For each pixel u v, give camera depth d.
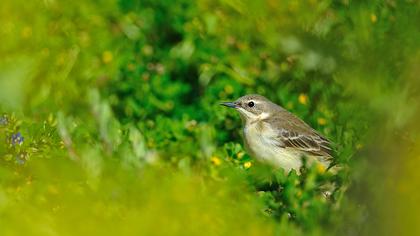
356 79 12.98
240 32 16.97
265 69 16.44
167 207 9.89
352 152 11.76
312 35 15.66
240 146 15.03
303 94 15.90
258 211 11.12
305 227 10.91
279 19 16.55
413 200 9.34
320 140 14.92
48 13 18.02
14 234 9.80
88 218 9.63
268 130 14.91
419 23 13.16
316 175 11.48
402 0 13.54
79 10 18.09
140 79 16.67
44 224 9.80
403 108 11.57
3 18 17.88
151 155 14.02
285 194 11.28
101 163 12.29
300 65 15.86
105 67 17.02
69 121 14.48
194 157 14.38
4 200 10.87
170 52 17.12
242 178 11.62
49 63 17.08
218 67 16.58
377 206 9.66
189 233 9.80
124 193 10.73
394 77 12.52
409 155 9.96
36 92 16.42
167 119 15.12
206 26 17.16
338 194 11.03
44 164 11.84
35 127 13.12
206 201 10.58
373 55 13.09
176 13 17.67
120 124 15.22
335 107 14.95
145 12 17.94
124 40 17.66
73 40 17.62
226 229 10.31
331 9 15.59
